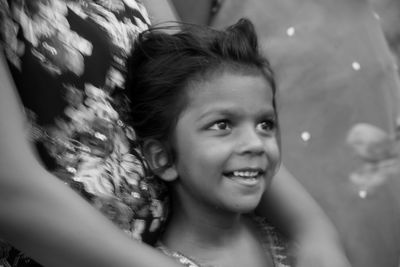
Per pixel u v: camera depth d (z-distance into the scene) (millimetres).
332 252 2928
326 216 3143
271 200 3031
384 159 3480
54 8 2551
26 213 2336
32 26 2486
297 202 3041
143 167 2701
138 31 2844
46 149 2496
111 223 2447
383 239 3455
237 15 3658
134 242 2451
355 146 3465
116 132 2631
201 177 2674
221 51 2715
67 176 2490
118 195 2572
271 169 2734
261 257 2861
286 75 3512
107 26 2689
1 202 2334
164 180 2748
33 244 2361
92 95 2568
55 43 2518
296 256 2945
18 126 2357
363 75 3498
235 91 2658
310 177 3461
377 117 3496
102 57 2629
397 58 5652
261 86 2699
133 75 2730
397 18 6020
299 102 3490
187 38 2748
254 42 2791
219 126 2662
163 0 3189
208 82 2664
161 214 2748
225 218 2766
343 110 3479
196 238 2773
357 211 3441
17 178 2324
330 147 3469
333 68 3490
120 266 2400
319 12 3549
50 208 2340
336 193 3451
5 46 2447
